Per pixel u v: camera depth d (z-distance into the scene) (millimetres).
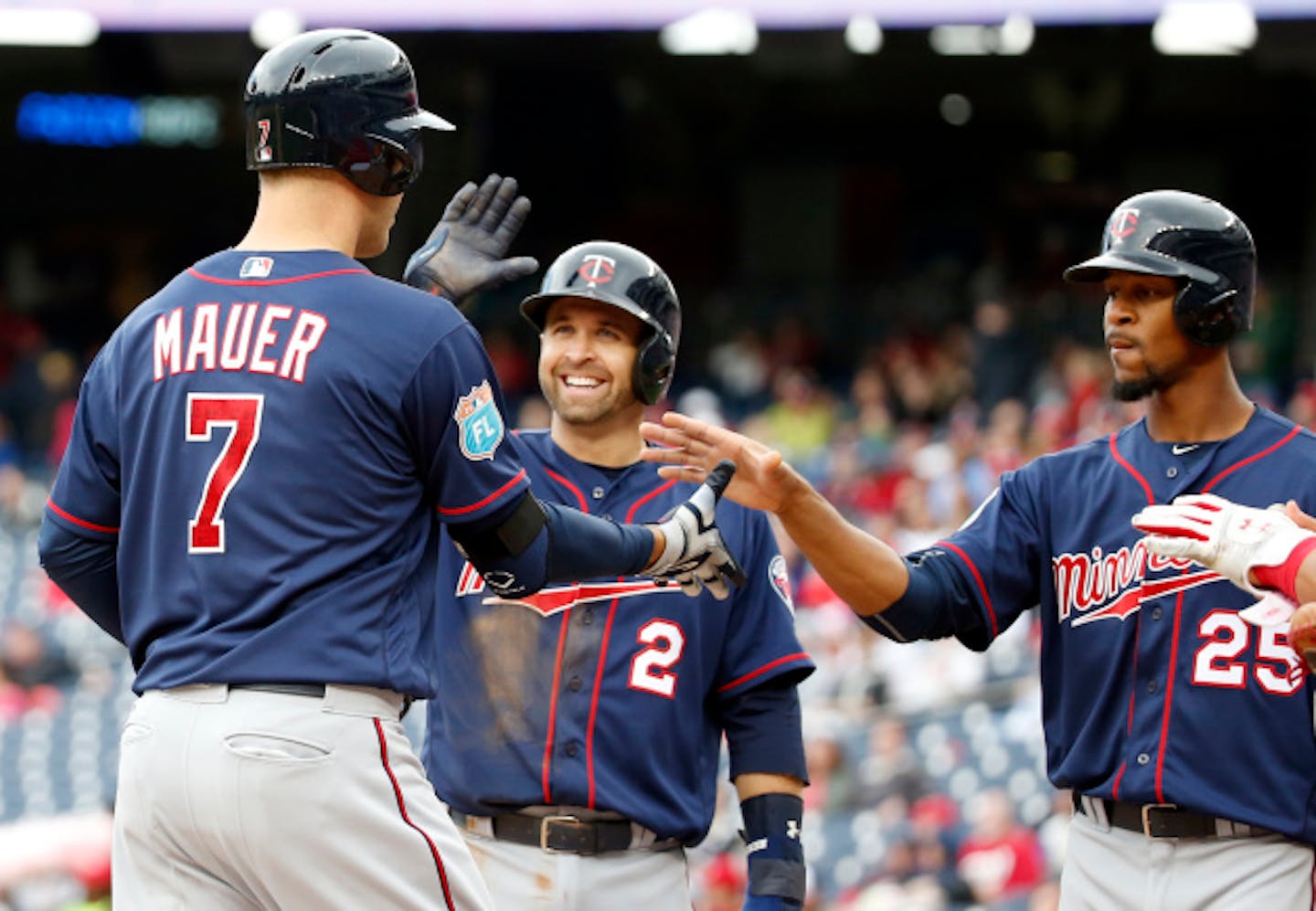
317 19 55031
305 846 11164
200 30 57688
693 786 15266
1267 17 51938
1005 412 49562
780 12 53938
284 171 11977
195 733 11172
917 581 14156
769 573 15656
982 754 35219
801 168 87312
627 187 84375
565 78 77562
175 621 11477
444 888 11688
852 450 54062
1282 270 76875
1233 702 13531
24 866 30344
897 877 32062
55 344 88250
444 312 11797
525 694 14984
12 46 70938
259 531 11305
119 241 91938
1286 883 13453
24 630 47062
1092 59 70750
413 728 34312
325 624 11273
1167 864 13734
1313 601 12047
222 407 11430
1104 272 14141
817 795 34500
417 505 11805
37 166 90312
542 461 15828
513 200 13906
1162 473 14203
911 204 88250
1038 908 28719
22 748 43781
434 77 75188
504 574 11797
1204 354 14094
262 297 11625
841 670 38625
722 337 78000
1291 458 14008
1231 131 83625
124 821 11617
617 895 14883
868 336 77062
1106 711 14078
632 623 15117
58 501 12172
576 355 15359
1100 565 14242
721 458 13602
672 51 72062
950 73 77000
